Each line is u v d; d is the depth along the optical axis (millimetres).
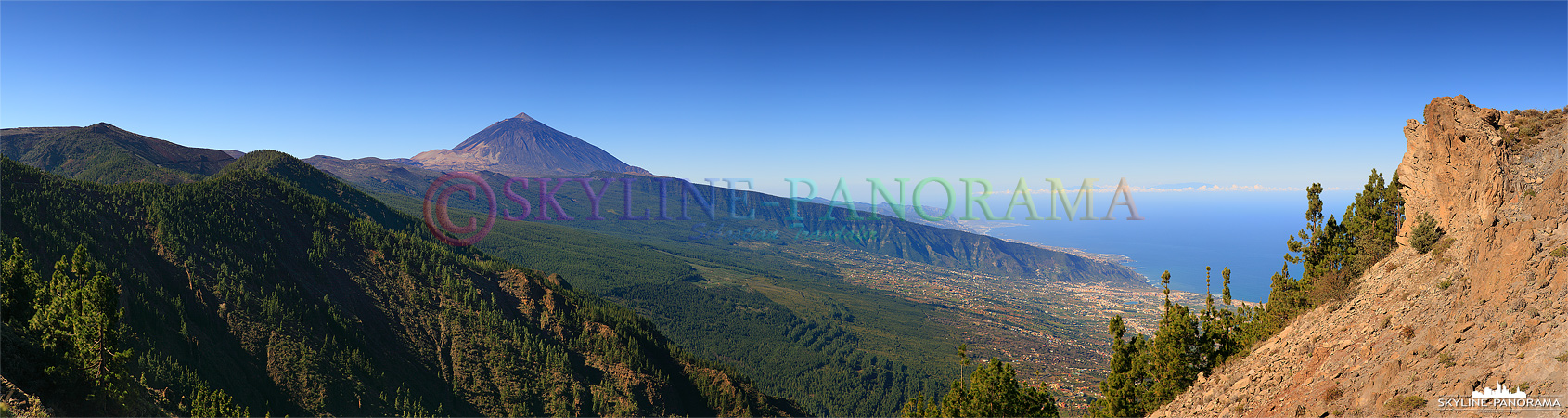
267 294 131125
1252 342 40688
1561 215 24562
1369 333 28453
